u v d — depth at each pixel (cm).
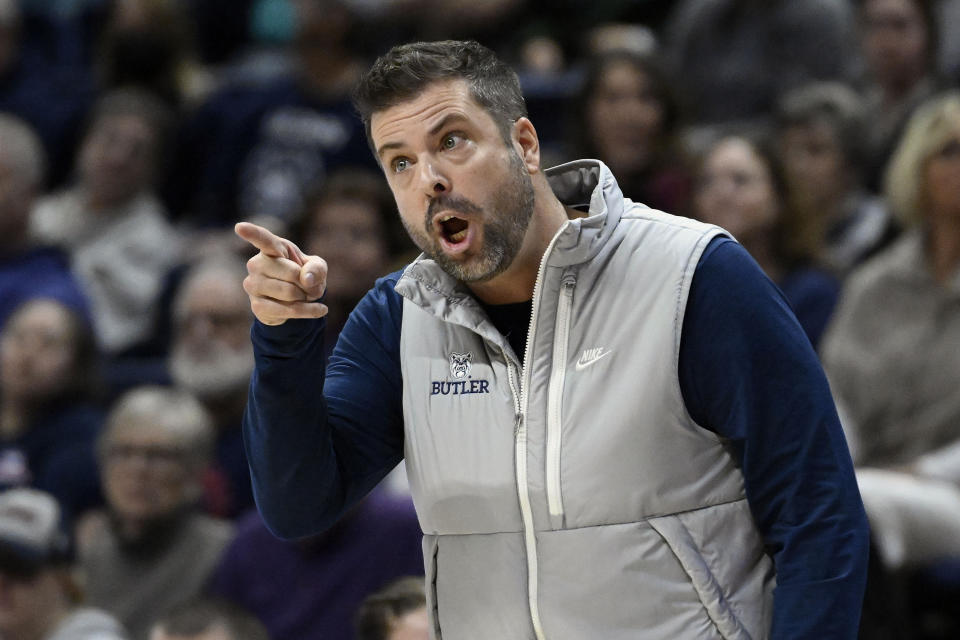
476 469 722
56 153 2356
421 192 706
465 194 703
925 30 1970
